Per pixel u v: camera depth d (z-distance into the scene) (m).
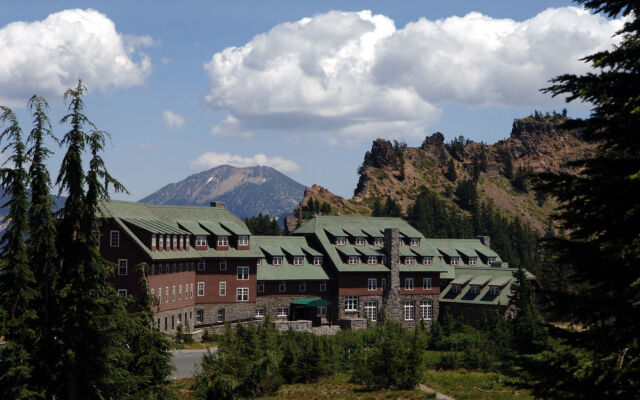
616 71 20.00
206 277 100.31
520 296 98.56
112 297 36.03
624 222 19.55
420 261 120.69
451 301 119.56
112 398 35.97
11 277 32.56
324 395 64.88
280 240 112.94
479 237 140.50
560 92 20.91
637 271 18.92
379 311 115.00
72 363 33.12
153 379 39.12
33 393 32.09
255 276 105.00
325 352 77.62
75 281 34.09
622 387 19.03
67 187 34.22
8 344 32.12
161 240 87.69
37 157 33.34
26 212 32.72
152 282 84.31
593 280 19.97
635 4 19.95
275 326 99.06
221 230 102.50
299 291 109.75
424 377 70.94
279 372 68.06
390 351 68.50
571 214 20.41
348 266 112.94
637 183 18.86
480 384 69.75
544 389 20.62
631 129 19.56
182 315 93.62
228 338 60.62
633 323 19.17
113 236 83.62
